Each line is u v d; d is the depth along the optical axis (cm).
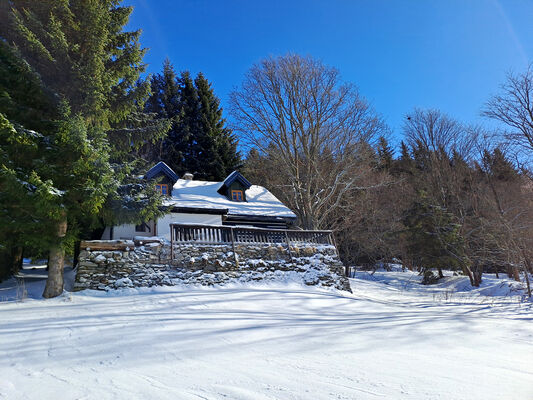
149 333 603
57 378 373
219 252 1334
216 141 3428
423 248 2503
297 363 455
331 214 2788
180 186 2164
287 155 2402
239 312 843
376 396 338
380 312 1009
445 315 1004
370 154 2353
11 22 945
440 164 2873
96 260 1104
